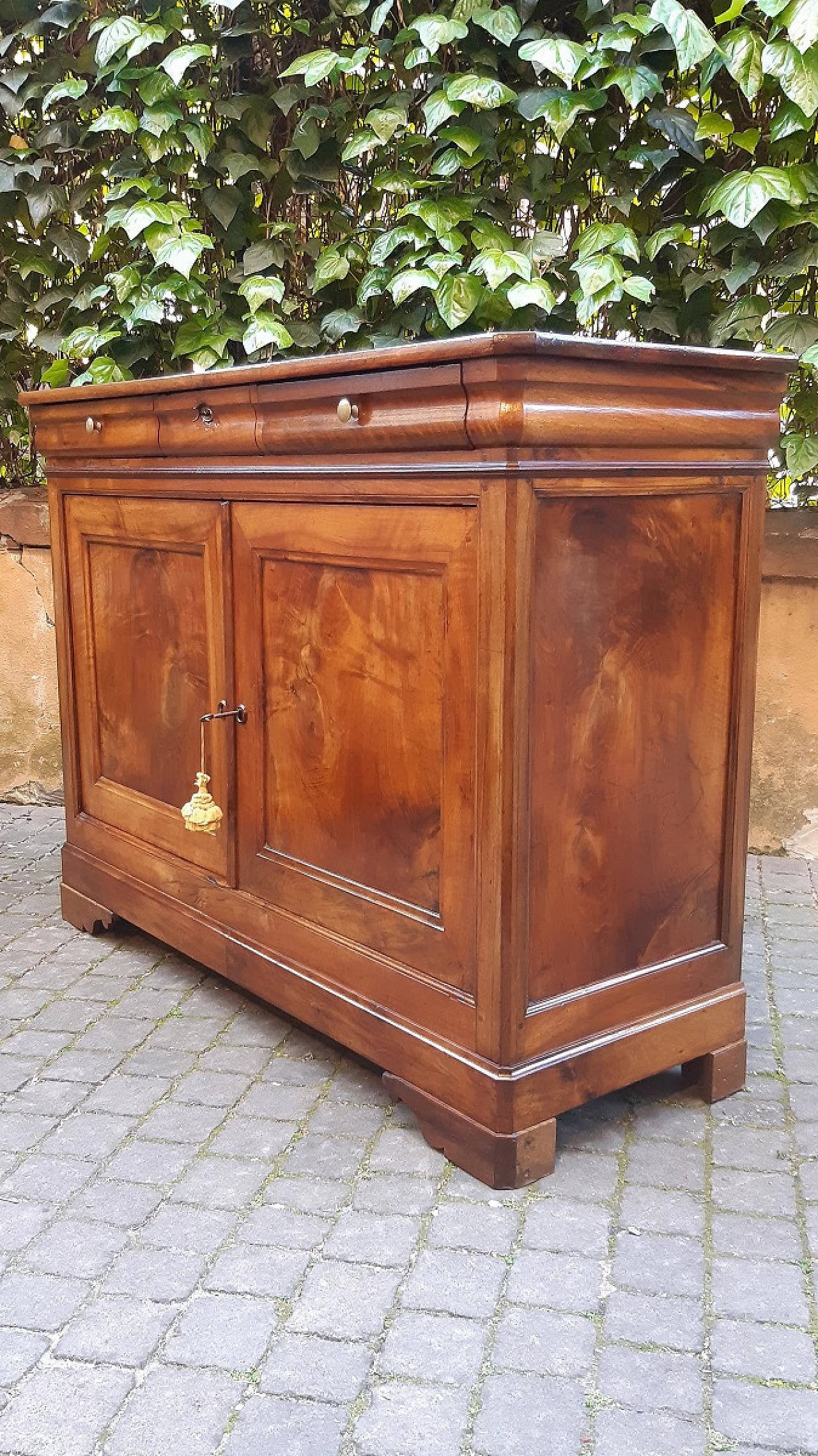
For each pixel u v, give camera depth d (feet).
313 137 11.54
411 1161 6.73
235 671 8.18
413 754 6.75
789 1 9.35
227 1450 4.65
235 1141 6.94
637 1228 6.10
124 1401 4.91
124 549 9.30
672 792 7.06
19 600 14.08
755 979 9.33
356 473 6.76
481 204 11.21
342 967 7.52
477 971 6.42
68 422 9.59
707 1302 5.53
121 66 11.62
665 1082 7.77
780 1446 4.67
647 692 6.77
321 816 7.61
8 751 14.60
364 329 12.23
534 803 6.26
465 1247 5.92
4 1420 4.81
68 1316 5.42
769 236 10.44
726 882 7.49
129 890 9.74
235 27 11.64
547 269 11.30
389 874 7.10
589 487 6.14
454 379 5.85
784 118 9.90
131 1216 6.19
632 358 6.05
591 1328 5.34
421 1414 4.83
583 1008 6.70
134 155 12.59
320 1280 5.67
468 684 6.25
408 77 11.52
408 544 6.53
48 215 13.01
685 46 9.59
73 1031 8.42
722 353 6.52
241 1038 8.31
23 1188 6.46
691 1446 4.68
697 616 6.98
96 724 10.08
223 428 7.73
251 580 7.88
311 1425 4.77
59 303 13.83
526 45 10.05
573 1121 7.24
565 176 11.51
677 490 6.63
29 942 10.20
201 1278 5.68
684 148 10.38
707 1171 6.66
